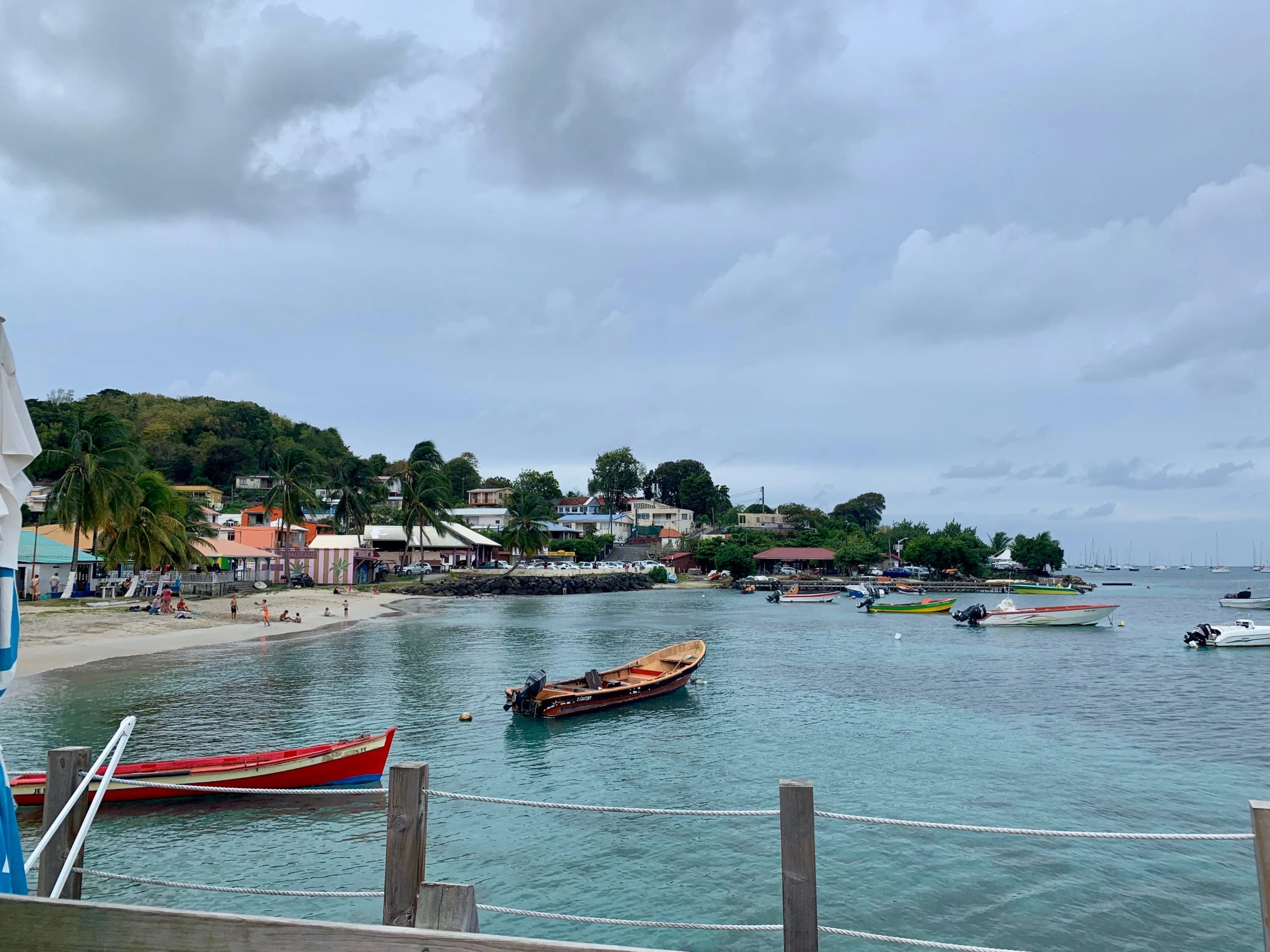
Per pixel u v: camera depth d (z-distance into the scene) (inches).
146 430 5182.1
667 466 7209.6
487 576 4232.3
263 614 2433.6
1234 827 707.4
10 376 233.1
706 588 4687.5
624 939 513.0
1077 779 847.7
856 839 671.8
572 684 1256.8
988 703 1274.6
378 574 4192.9
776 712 1197.7
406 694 1302.9
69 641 1779.0
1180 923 533.3
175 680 1384.1
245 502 5132.9
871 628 2571.4
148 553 2514.8
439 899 220.8
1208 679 1534.2
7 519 230.1
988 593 4586.6
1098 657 1866.4
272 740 982.4
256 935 164.1
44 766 835.4
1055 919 537.6
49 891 262.1
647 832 689.0
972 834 684.1
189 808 708.0
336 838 651.5
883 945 505.7
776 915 542.6
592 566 4798.2
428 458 4244.6
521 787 819.4
